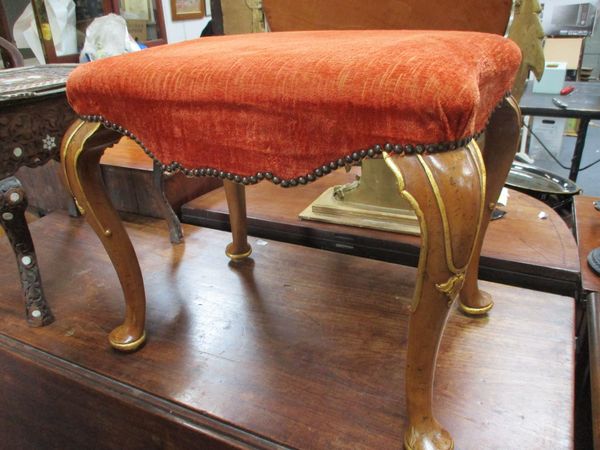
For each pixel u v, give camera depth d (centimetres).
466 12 85
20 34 144
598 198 117
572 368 66
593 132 269
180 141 53
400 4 90
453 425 57
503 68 50
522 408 60
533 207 115
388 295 84
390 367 67
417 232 103
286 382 65
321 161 46
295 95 43
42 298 80
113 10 170
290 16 101
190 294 87
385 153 42
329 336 74
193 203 125
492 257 92
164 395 64
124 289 70
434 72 39
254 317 80
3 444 89
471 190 42
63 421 75
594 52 288
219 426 59
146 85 51
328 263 96
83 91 56
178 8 202
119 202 126
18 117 68
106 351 73
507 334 73
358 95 41
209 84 48
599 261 88
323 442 56
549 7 242
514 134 64
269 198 127
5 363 76
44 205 140
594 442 59
